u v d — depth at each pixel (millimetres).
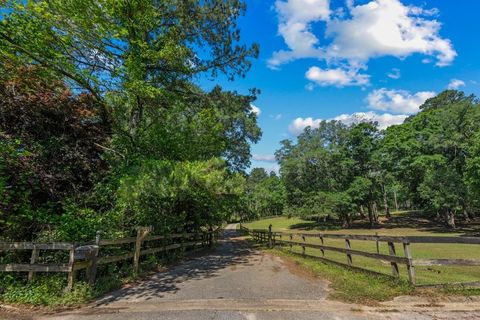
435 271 10234
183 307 5285
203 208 15070
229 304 5449
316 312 4934
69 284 5965
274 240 17828
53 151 9242
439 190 33625
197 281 7633
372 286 6383
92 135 10844
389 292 5871
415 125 40344
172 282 7516
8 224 6930
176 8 13078
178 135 13109
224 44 14500
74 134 10227
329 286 6766
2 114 8758
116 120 12281
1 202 6992
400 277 6516
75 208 8461
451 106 35469
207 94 17844
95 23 9086
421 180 38438
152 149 12664
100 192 9703
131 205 9672
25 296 5637
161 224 11180
